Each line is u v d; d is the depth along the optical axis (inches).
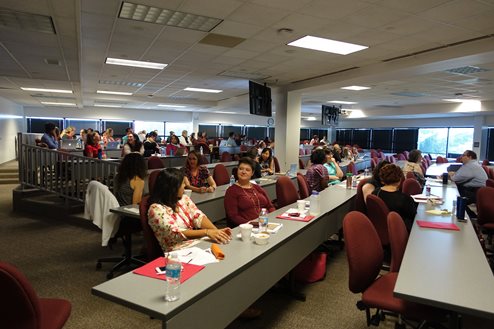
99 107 668.7
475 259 81.1
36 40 190.4
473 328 94.8
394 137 705.6
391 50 220.1
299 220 112.0
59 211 207.6
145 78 344.8
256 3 149.5
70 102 546.0
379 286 85.2
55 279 128.5
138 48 227.3
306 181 185.0
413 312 75.2
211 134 782.5
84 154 261.6
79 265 141.8
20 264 142.0
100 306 109.0
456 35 187.0
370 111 617.3
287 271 96.2
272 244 86.4
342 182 218.8
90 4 152.9
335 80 301.1
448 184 229.5
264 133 854.5
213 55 243.0
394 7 150.4
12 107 521.7
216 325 65.3
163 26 181.3
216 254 75.7
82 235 181.6
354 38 196.1
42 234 182.2
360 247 82.9
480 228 162.7
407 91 392.5
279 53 233.0
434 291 63.6
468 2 143.3
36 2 137.7
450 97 440.1
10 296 56.5
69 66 258.2
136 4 152.7
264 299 117.0
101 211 131.6
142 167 144.7
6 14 152.7
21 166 231.5
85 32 192.9
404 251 87.0
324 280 133.5
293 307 111.7
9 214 221.5
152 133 399.9
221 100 555.8
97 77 342.6
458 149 601.3
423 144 655.1
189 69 294.7
